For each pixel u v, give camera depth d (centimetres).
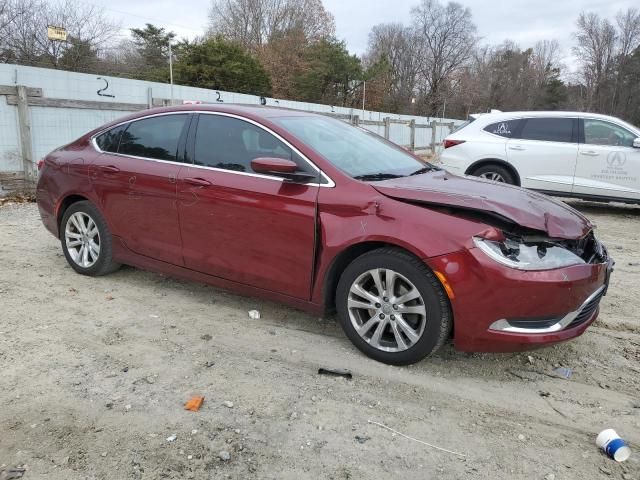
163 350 375
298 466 262
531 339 319
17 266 551
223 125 421
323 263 364
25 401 309
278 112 435
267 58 5231
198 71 3819
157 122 462
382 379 342
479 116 980
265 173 370
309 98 5353
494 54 7994
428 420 302
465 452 276
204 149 425
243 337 398
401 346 346
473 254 314
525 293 312
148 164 453
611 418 308
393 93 6856
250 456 268
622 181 866
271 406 311
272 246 384
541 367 364
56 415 296
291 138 387
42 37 3453
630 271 591
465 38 7456
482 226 321
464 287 316
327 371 347
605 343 404
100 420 293
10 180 929
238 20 6075
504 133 938
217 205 405
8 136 921
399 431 291
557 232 327
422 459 270
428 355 341
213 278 427
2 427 285
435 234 324
